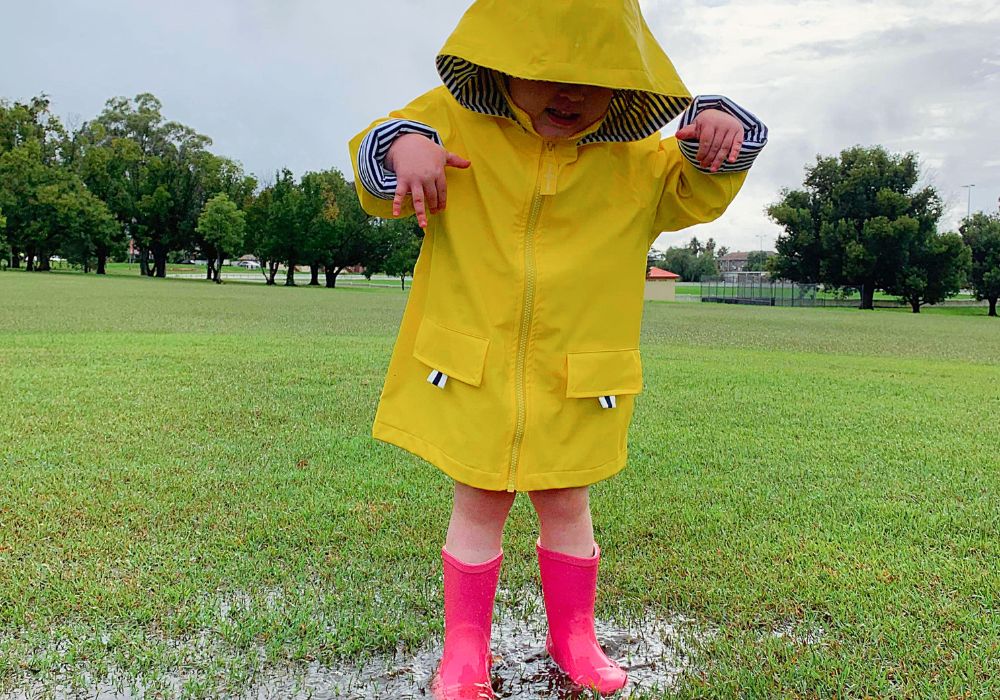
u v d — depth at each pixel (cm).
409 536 257
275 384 547
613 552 249
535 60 155
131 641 184
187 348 753
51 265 6050
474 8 165
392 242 4672
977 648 189
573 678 179
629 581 226
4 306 1338
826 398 566
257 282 4756
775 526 277
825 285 4831
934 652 187
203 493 296
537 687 178
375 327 1161
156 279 4144
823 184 4594
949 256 4106
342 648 182
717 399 547
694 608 212
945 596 220
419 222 156
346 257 4644
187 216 4750
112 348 729
